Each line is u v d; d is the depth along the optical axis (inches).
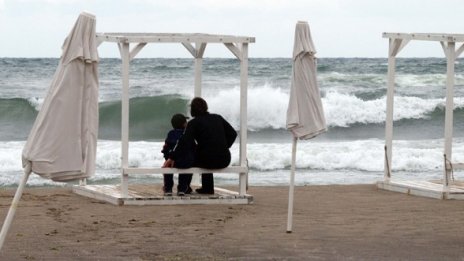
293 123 642.8
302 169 1205.1
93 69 430.9
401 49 900.6
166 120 1796.3
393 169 1219.9
